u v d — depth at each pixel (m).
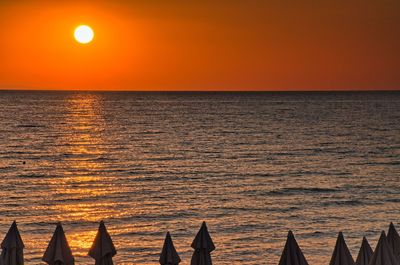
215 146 147.75
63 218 68.69
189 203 77.81
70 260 28.30
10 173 103.38
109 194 84.19
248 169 109.94
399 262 30.31
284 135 176.50
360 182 95.69
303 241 58.34
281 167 112.81
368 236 60.22
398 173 105.94
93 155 129.88
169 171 106.94
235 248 55.88
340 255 28.09
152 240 58.91
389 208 74.56
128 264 50.78
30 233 61.34
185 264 50.59
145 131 187.00
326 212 72.25
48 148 141.50
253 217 69.44
